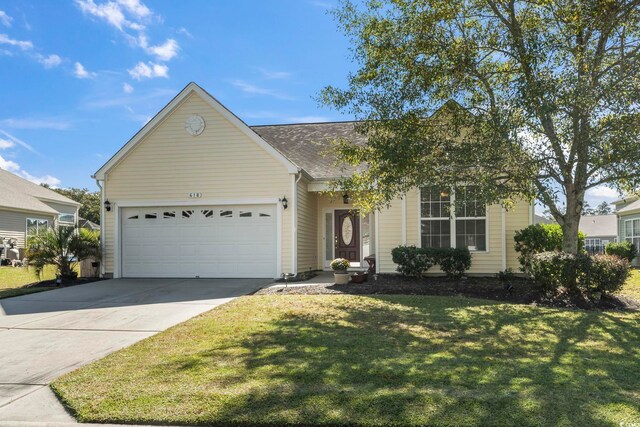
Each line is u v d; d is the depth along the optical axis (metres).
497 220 12.57
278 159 13.25
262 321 7.16
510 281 11.35
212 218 13.64
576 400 3.69
